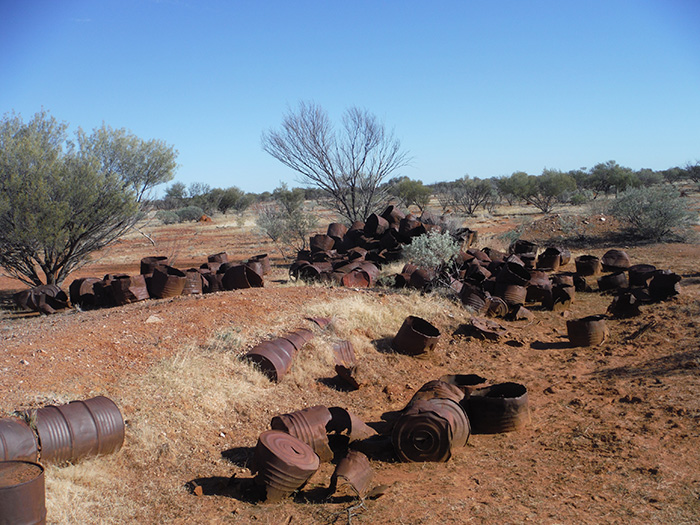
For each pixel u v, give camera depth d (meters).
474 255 18.45
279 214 35.97
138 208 19.53
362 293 13.94
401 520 5.30
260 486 5.92
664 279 14.42
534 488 5.87
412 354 11.02
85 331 9.45
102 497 5.53
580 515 5.23
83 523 5.08
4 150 16.72
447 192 65.00
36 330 10.80
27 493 4.29
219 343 9.37
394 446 6.91
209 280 15.36
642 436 7.03
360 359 10.62
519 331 13.12
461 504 5.57
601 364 10.42
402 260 18.16
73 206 17.61
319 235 20.19
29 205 16.41
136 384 7.53
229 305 11.54
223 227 50.25
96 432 5.96
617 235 27.12
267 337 9.98
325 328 10.95
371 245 19.89
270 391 8.57
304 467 5.89
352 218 25.75
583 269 19.23
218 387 8.02
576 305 15.43
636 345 11.28
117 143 19.52
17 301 16.11
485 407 7.65
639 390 8.71
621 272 18.33
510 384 8.27
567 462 6.50
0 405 6.32
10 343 9.10
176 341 9.34
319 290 13.89
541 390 9.29
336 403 8.87
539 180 55.12
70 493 5.36
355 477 5.87
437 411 6.89
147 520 5.38
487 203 59.53
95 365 7.98
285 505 5.80
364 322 11.98
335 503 5.79
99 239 19.36
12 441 5.23
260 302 12.09
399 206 31.77
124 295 14.08
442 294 14.50
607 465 6.30
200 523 5.40
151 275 14.73
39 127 18.48
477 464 6.66
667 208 25.03
